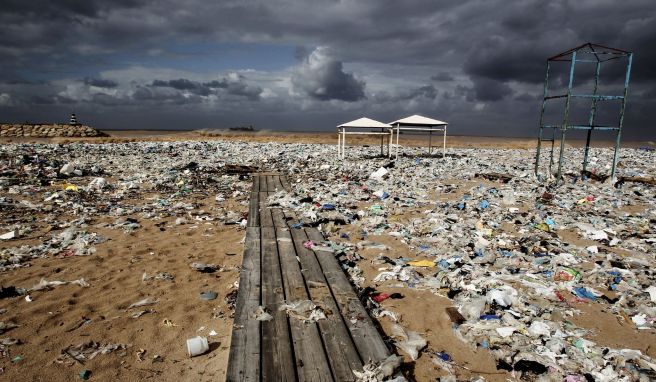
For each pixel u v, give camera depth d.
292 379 3.68
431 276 6.68
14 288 5.85
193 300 5.79
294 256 6.93
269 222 9.33
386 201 12.33
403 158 25.41
